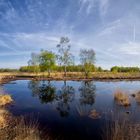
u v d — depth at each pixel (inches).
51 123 413.7
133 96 748.0
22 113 509.4
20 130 315.6
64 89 1141.7
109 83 1512.1
